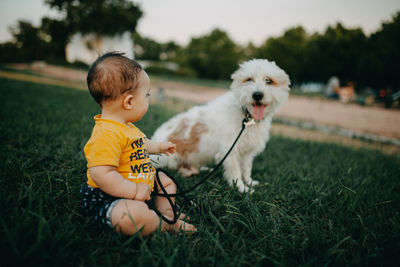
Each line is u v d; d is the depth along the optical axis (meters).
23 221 1.44
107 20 31.23
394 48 21.73
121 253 1.39
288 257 1.54
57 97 7.57
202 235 1.65
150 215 1.50
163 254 1.33
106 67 1.50
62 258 1.24
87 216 1.59
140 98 1.61
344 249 1.61
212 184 2.42
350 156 4.13
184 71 44.94
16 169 2.13
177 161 3.00
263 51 47.00
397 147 5.88
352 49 29.95
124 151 1.56
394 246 1.61
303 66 37.06
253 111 2.55
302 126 8.08
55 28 33.00
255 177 3.08
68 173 2.25
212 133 2.82
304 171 3.17
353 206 2.10
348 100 18.27
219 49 61.62
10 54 34.75
